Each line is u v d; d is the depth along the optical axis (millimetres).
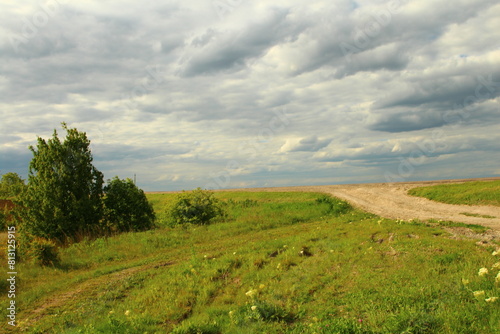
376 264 8000
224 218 22672
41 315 8633
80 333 6723
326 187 46875
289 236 14867
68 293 10195
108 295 9523
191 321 6672
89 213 18969
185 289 8984
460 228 11781
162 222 22875
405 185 37906
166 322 7188
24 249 14188
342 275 7719
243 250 12742
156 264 12797
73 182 18812
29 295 10219
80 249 15789
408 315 4914
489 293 5117
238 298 7809
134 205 21047
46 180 17969
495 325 4238
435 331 4449
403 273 7008
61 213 17781
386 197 29922
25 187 18562
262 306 6367
